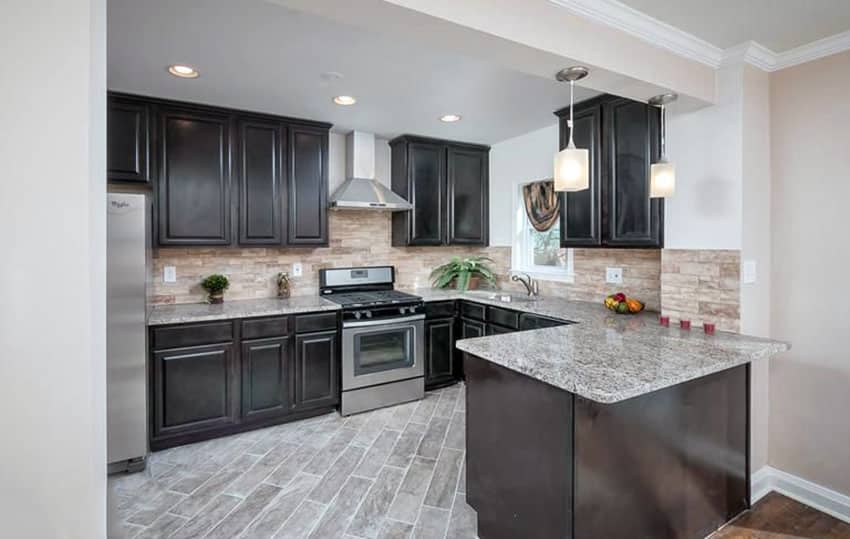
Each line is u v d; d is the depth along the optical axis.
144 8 1.84
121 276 2.51
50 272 0.87
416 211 4.11
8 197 0.84
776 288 2.37
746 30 2.00
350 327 3.39
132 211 2.54
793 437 2.31
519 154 4.19
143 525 2.05
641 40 1.95
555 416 1.58
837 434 2.16
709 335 2.20
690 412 1.85
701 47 2.12
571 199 3.12
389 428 3.16
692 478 1.87
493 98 3.01
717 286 2.29
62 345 0.88
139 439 2.55
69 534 0.89
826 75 2.16
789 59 2.25
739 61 2.18
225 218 3.22
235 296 3.59
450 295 4.05
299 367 3.24
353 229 4.14
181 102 3.03
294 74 2.58
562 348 1.94
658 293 3.06
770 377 2.40
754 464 2.33
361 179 3.92
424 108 3.23
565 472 1.53
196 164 3.11
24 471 0.86
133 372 2.55
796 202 2.28
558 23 1.69
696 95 2.18
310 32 2.06
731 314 2.24
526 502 1.71
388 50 2.26
